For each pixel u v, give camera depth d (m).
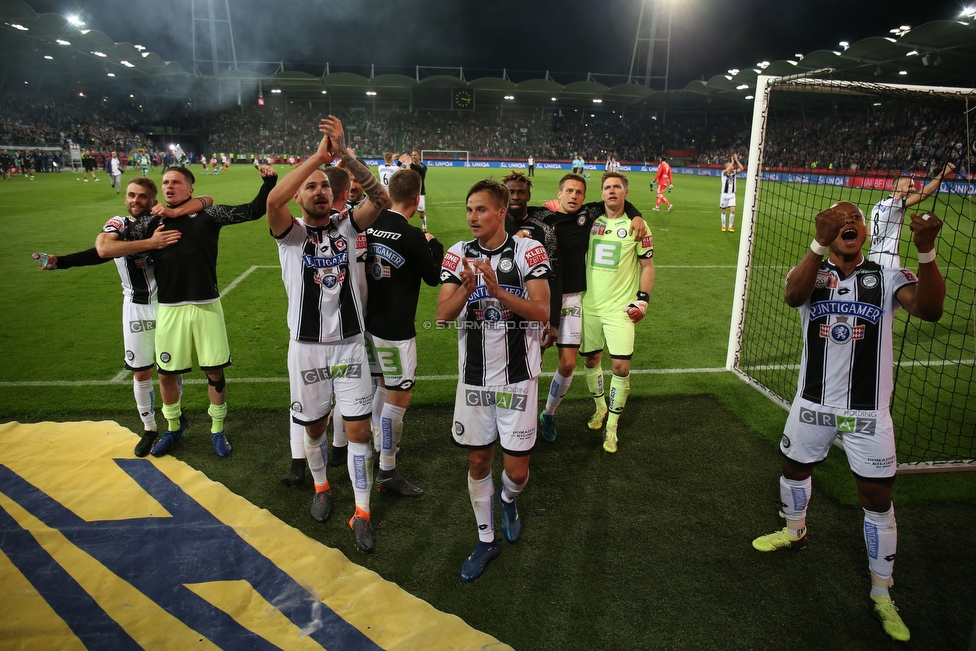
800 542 3.04
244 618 2.54
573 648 2.45
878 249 6.01
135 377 3.81
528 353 2.71
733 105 45.16
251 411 4.54
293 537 3.08
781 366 5.71
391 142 51.12
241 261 9.91
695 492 3.59
